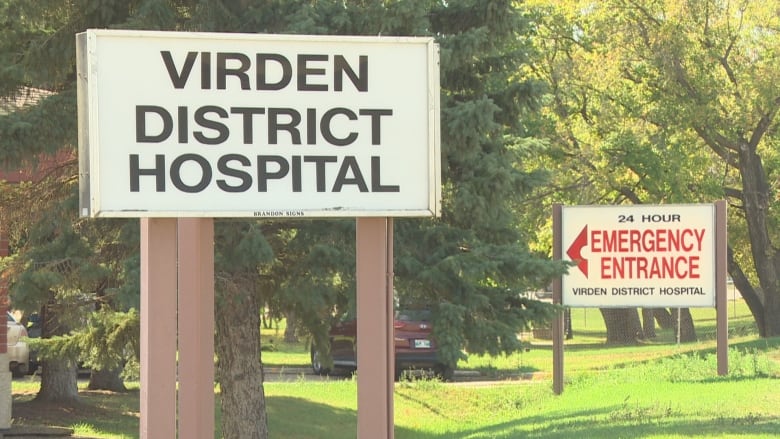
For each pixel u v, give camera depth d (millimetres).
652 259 15391
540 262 10227
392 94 6465
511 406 16344
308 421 15711
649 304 15391
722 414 10555
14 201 11109
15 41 10180
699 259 15273
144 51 6262
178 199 6270
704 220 15273
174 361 6266
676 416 10727
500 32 10609
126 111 6234
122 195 6219
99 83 6207
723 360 15250
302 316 11453
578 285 15586
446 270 10195
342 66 6434
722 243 15180
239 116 6344
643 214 15406
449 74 10938
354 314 10477
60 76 10305
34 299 10289
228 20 10133
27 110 9742
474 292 10391
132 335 10992
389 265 7027
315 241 10438
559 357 15898
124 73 6238
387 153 6453
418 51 6480
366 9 9914
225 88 6336
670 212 15336
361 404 6516
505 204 10664
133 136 6238
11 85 10383
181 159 6281
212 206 6301
